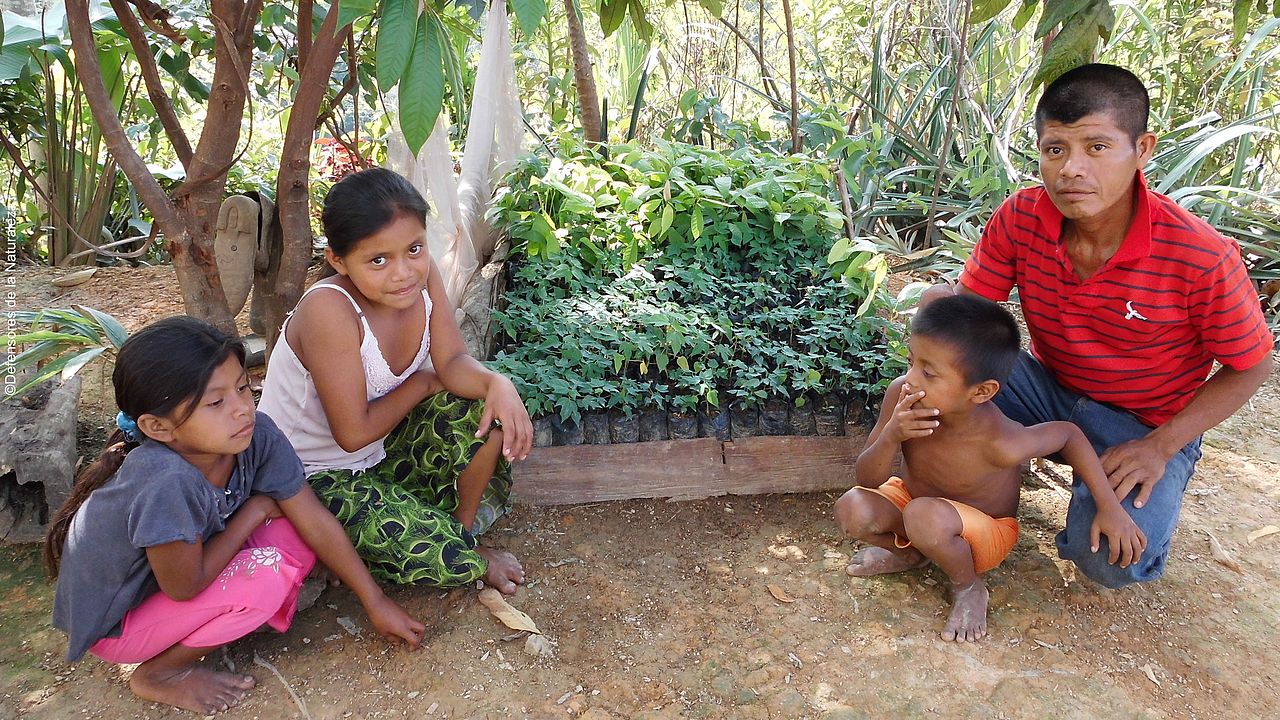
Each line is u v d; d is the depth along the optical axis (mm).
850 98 6480
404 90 2199
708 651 2318
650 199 4105
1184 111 5609
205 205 2957
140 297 4672
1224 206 4715
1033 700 2143
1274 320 4441
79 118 5410
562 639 2355
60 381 3018
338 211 2078
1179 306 2188
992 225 2508
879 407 3129
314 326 2201
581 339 3209
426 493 2559
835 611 2477
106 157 5613
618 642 2352
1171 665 2281
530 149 5035
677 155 4484
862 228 5301
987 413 2316
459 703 2121
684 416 3133
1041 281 2391
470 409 2449
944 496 2461
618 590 2564
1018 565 2668
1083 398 2561
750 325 3643
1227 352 2186
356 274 2145
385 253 2107
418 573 2350
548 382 2992
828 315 3475
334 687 2174
